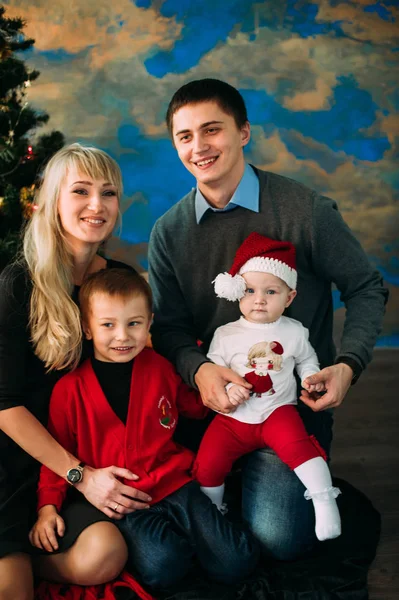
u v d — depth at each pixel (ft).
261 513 5.54
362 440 7.91
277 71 12.33
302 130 12.38
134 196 12.27
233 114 5.71
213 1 12.16
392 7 12.43
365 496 6.49
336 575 5.31
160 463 5.55
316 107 12.39
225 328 5.94
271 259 5.61
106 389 5.45
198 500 5.46
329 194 12.46
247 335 5.77
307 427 6.03
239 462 6.53
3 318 5.27
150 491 5.41
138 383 5.52
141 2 12.06
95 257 6.02
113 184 5.61
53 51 12.03
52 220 5.49
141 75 12.20
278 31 12.27
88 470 5.24
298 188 5.96
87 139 12.23
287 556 5.51
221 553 5.23
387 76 12.46
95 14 12.01
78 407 5.37
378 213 12.44
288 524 5.45
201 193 6.09
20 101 8.63
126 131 12.25
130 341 5.36
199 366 5.75
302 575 5.32
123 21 12.09
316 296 6.20
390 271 12.24
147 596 5.06
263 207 5.98
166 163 12.32
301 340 5.76
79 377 5.43
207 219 6.10
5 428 5.20
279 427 5.52
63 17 11.96
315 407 5.39
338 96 12.39
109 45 12.10
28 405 5.44
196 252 6.17
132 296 5.34
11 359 5.25
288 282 5.64
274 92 12.34
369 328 5.75
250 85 12.33
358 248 5.99
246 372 5.69
